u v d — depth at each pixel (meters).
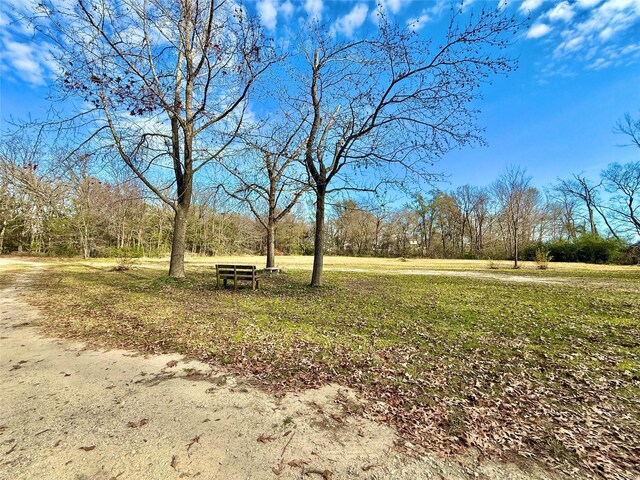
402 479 2.39
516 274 18.17
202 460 2.55
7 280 13.09
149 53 11.27
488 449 2.75
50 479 2.29
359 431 2.99
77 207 30.89
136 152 11.76
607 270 20.92
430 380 4.13
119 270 16.98
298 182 12.56
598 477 2.41
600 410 3.40
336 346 5.38
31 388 3.74
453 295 10.59
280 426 3.05
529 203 35.16
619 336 5.98
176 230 13.12
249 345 5.34
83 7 9.22
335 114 12.15
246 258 36.84
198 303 8.77
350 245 59.31
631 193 30.92
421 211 52.28
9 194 29.59
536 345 5.52
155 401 3.48
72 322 6.64
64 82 9.20
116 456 2.56
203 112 11.27
